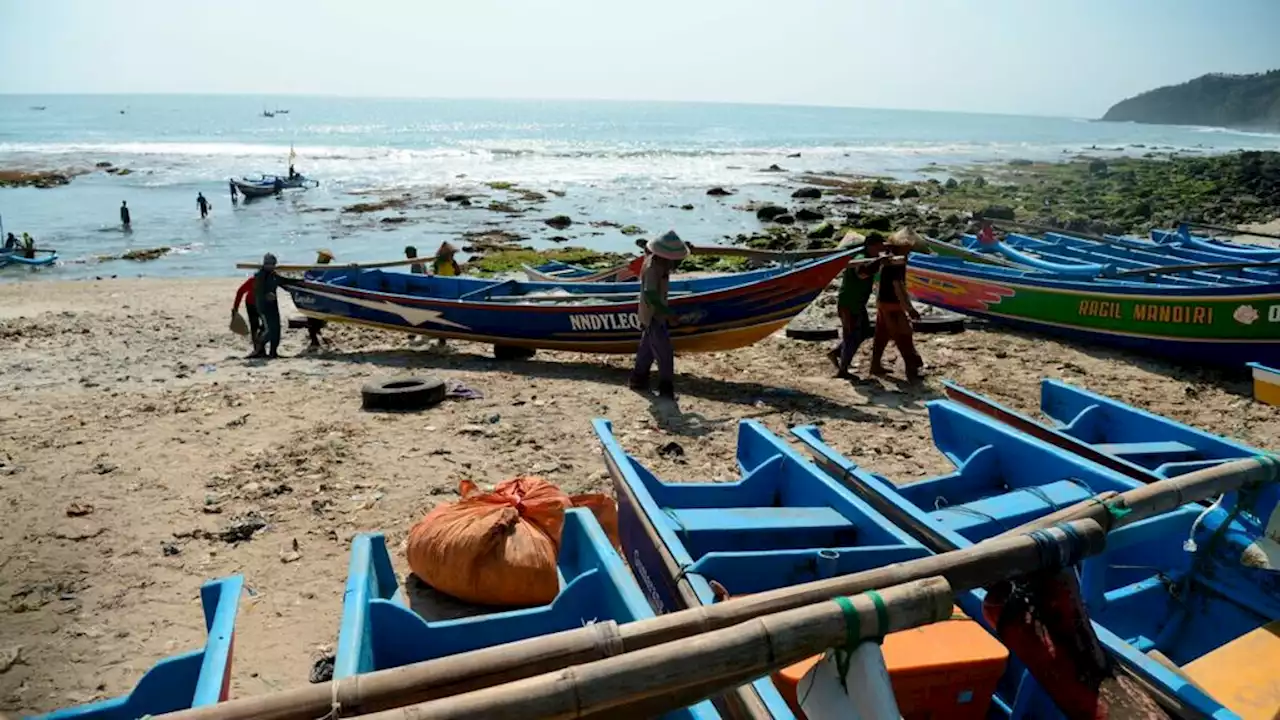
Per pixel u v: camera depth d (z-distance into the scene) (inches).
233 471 320.2
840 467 224.1
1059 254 718.5
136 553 257.9
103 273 957.8
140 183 1836.9
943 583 112.2
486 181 1925.4
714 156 2795.3
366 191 1710.1
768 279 422.9
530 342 493.0
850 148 3410.4
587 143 3395.7
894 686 141.3
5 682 197.2
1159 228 1243.2
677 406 403.5
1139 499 152.3
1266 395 363.6
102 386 451.8
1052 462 227.8
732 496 230.2
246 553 257.9
